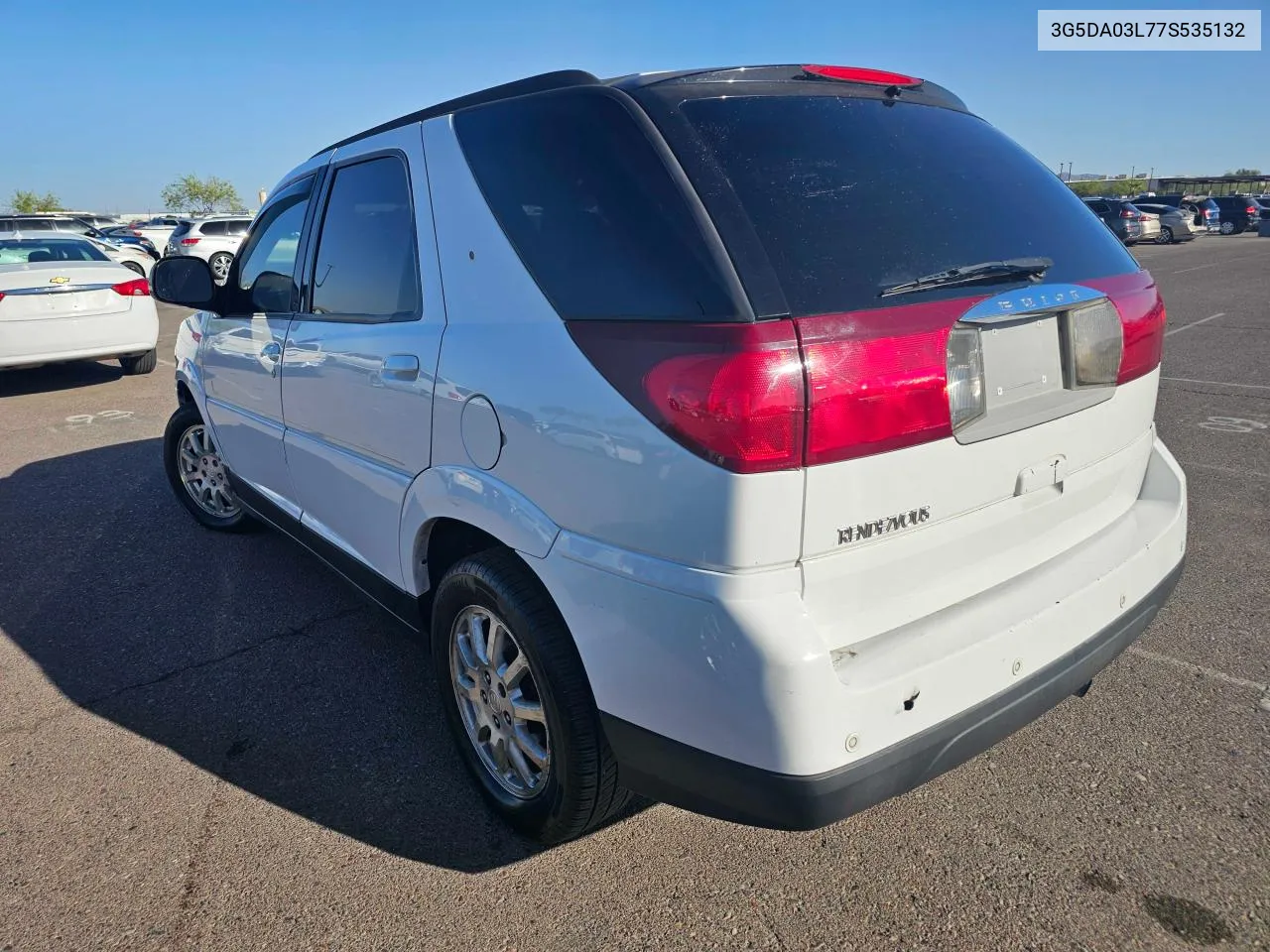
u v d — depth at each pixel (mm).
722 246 1837
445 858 2498
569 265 2125
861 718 1803
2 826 2666
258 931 2252
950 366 1914
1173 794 2635
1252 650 3430
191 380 4590
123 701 3352
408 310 2684
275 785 2834
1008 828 2525
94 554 4828
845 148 2160
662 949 2162
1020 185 2432
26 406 8859
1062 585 2232
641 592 1904
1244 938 2133
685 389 1774
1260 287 16688
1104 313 2305
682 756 1917
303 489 3551
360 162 3053
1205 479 5488
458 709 2684
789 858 2451
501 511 2260
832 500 1789
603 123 2135
